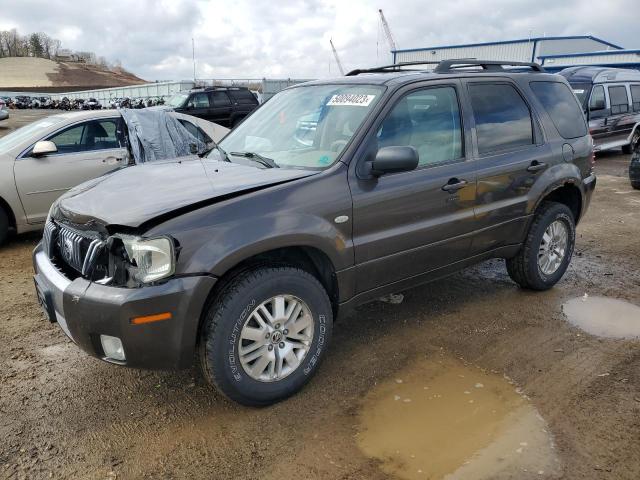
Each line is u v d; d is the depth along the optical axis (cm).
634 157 1007
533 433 292
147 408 321
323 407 319
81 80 16062
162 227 274
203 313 295
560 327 424
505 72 458
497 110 435
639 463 268
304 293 317
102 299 272
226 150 416
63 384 347
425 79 390
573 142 493
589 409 313
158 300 269
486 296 489
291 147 378
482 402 322
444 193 381
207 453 280
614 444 282
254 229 293
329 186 326
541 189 455
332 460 272
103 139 692
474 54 4138
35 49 17812
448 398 327
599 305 468
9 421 307
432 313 452
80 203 322
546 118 473
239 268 304
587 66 1602
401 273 374
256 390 308
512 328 423
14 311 461
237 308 291
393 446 282
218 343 289
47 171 641
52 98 6894
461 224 397
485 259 441
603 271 559
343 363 370
